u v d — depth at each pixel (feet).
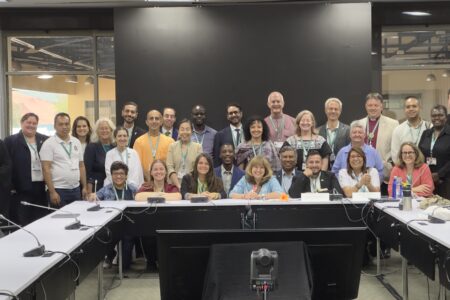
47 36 22.31
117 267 15.49
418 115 16.56
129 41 19.61
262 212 13.29
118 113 19.72
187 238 4.75
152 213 13.37
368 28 19.10
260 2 19.67
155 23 19.54
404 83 21.94
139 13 19.57
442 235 8.71
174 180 15.58
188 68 19.54
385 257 15.92
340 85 19.24
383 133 16.80
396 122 16.89
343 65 19.21
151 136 16.87
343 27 19.16
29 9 21.16
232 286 4.58
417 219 10.42
